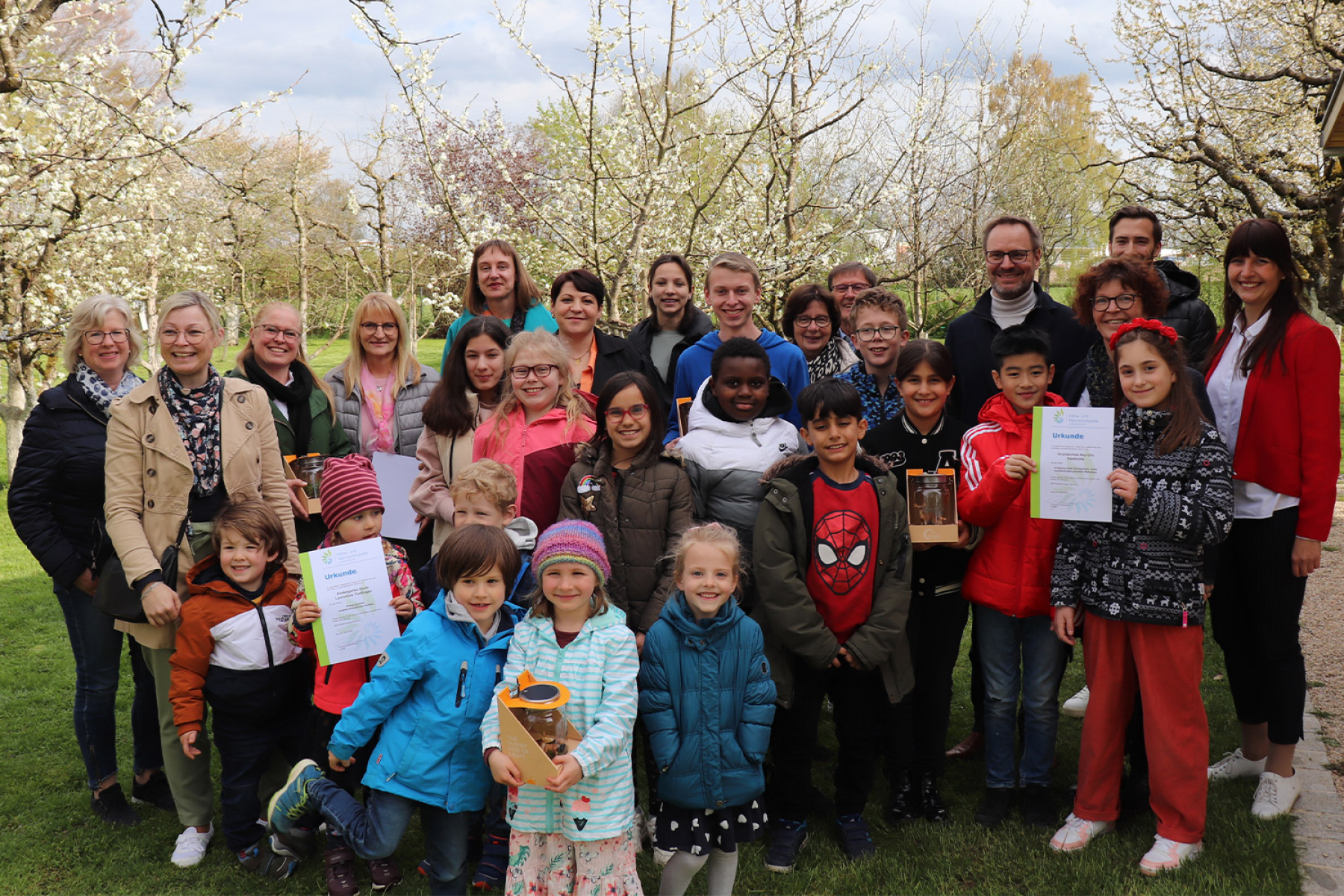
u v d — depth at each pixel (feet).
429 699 9.00
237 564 9.98
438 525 12.19
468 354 12.30
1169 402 9.72
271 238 57.52
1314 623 17.71
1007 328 11.51
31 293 30.73
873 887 9.61
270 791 10.92
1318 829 10.19
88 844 10.80
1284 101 30.94
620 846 8.53
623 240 29.50
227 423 10.77
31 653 17.95
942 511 10.44
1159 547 9.58
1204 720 9.71
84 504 10.85
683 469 10.70
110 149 26.11
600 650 8.80
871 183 32.73
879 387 12.82
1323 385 10.09
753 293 13.20
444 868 9.14
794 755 10.28
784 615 9.91
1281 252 10.36
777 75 26.35
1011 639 10.78
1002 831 10.57
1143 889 9.18
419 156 43.98
